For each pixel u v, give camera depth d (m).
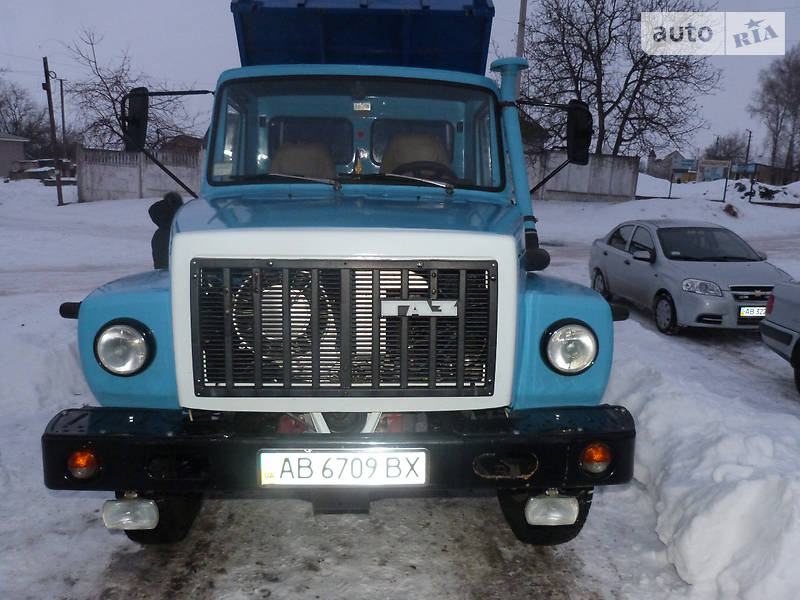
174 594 3.10
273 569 3.31
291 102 4.06
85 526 3.69
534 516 3.09
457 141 4.11
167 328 2.86
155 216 4.70
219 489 2.79
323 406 2.77
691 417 4.27
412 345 2.77
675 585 3.19
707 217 27.95
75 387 6.02
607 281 10.71
